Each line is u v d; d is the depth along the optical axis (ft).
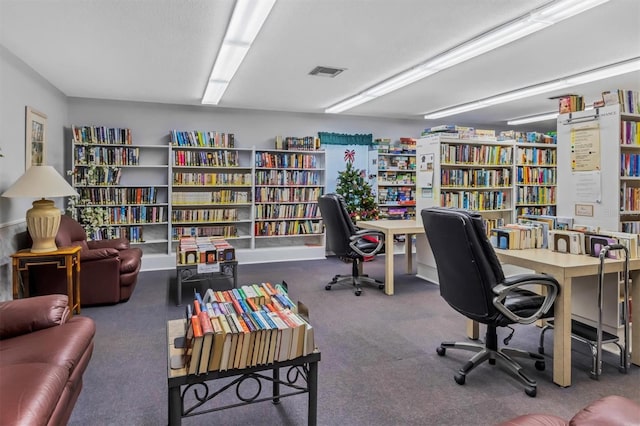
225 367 5.32
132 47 11.74
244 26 10.01
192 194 19.76
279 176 21.48
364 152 23.89
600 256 8.00
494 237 10.03
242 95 18.16
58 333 6.69
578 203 11.21
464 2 9.03
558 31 10.67
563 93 17.67
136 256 14.40
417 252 17.42
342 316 12.01
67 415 5.97
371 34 10.84
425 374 8.27
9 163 11.93
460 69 14.12
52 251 11.42
